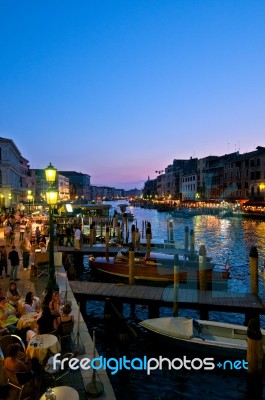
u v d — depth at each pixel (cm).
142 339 1261
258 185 7006
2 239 2603
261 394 913
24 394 628
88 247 2523
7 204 5616
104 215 4669
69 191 15150
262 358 942
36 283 1464
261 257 2852
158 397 939
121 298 1409
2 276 1570
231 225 5506
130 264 1675
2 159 5641
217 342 1072
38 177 10362
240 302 1352
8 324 912
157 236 4784
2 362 636
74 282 1605
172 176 13062
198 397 938
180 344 1120
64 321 911
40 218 3938
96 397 682
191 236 2431
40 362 699
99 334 1320
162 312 1538
